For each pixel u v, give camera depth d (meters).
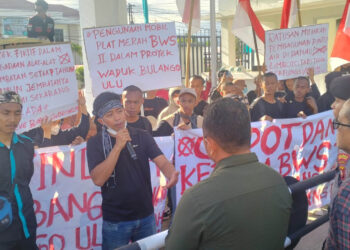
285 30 4.99
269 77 4.62
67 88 3.58
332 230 1.54
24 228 2.40
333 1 10.11
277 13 11.98
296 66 5.15
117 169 2.56
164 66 4.31
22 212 2.39
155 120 5.25
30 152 2.51
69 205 3.24
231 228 1.41
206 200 1.42
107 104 2.51
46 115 3.43
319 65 5.35
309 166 4.54
